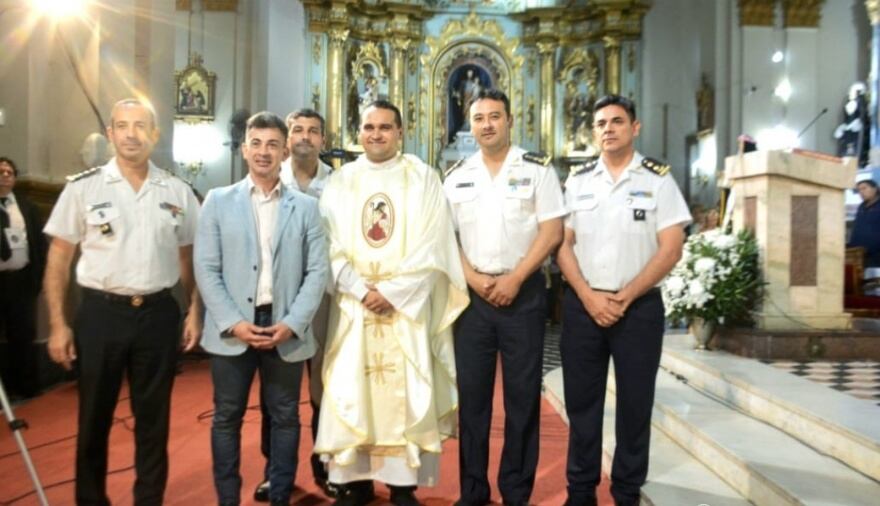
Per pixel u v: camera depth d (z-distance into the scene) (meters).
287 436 3.31
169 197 3.27
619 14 15.14
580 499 3.51
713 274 5.26
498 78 16.03
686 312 5.39
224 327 3.17
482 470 3.53
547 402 5.95
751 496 3.28
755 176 5.45
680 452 4.07
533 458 3.52
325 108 14.73
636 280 3.35
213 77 13.00
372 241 3.55
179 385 6.55
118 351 3.11
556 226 3.49
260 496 3.65
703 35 13.74
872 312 6.63
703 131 13.55
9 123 6.24
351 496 3.55
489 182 3.58
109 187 3.15
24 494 3.65
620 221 3.46
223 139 13.09
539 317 3.50
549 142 15.76
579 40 15.82
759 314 5.41
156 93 8.00
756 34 12.57
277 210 3.34
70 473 4.00
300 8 14.34
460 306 3.51
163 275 3.20
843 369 4.83
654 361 3.43
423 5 15.71
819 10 12.57
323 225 3.51
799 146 12.43
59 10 6.53
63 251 3.14
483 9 15.91
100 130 6.79
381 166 3.65
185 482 3.90
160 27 8.10
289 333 3.22
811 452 3.49
